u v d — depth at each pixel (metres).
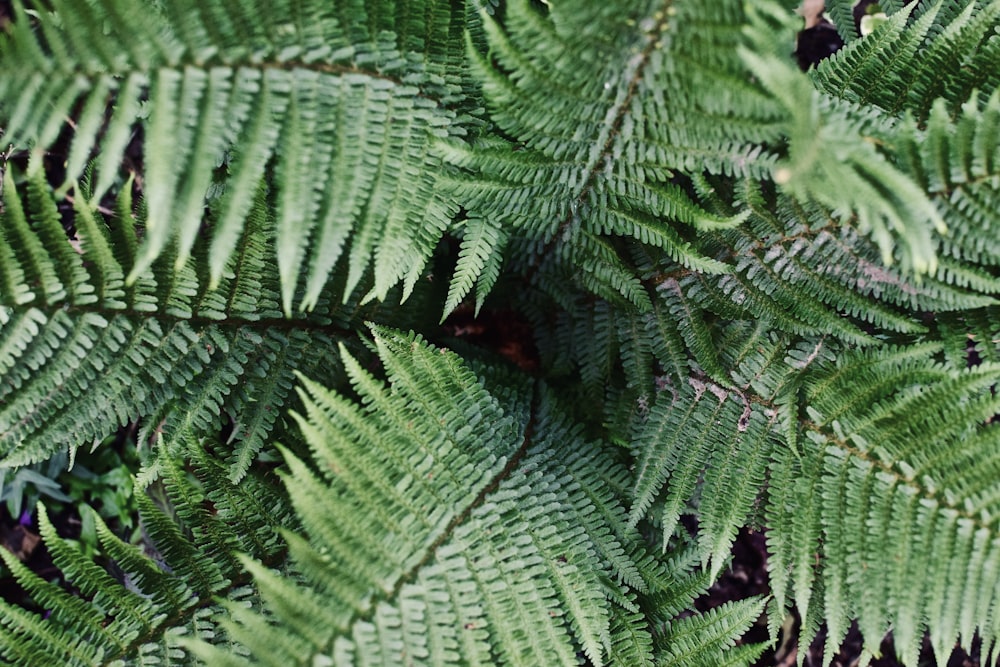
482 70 1.58
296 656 1.57
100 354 1.64
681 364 1.76
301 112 1.57
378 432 1.62
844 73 1.68
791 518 1.69
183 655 1.66
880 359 1.68
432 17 1.61
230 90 1.55
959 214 1.61
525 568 1.64
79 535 1.98
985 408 1.62
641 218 1.69
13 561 1.62
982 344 1.69
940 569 1.63
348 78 1.59
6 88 1.50
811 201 1.65
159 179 1.50
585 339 1.85
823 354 1.71
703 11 1.52
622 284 1.75
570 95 1.59
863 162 1.52
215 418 1.71
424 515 1.62
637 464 1.76
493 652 1.65
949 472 1.64
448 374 1.69
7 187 1.55
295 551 1.57
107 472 1.98
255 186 1.56
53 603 1.63
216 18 1.53
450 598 1.61
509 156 1.64
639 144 1.63
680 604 1.75
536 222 1.71
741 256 1.71
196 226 1.53
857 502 1.66
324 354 1.76
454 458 1.65
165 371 1.67
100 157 1.52
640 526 1.81
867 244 1.65
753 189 1.66
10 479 1.92
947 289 1.64
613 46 1.56
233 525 1.69
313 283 1.58
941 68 1.66
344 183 1.59
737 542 1.97
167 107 1.52
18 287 1.59
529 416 1.78
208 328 1.68
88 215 1.59
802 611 1.65
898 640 1.63
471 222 1.68
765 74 1.49
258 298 1.70
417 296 1.81
